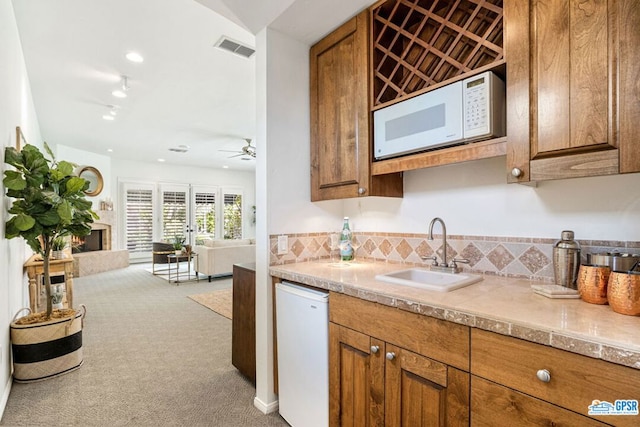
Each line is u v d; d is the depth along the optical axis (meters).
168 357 2.69
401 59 1.70
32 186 2.24
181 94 3.90
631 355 0.73
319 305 1.59
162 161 8.49
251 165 9.16
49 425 1.79
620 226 1.27
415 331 1.20
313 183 2.14
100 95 3.92
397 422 1.25
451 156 1.44
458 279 1.55
